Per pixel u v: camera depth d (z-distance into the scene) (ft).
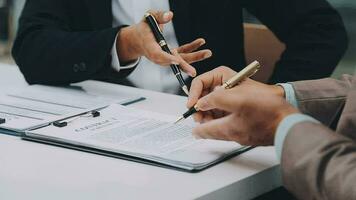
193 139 3.22
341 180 2.25
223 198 2.68
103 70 4.63
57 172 2.78
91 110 3.75
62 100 4.18
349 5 7.35
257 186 2.88
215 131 2.90
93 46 4.58
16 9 12.82
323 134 2.40
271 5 5.96
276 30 6.02
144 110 3.81
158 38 4.16
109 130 3.32
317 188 2.31
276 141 2.52
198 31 5.69
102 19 5.69
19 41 5.18
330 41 5.78
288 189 2.47
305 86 3.38
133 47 4.41
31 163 2.89
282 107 2.63
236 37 5.91
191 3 5.66
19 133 3.32
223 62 5.82
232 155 3.06
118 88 4.72
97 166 2.87
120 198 2.49
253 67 3.32
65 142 3.14
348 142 2.38
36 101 4.12
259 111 2.64
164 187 2.63
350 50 6.95
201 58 4.16
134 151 2.97
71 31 5.64
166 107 4.11
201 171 2.84
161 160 2.89
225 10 5.77
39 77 4.80
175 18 5.58
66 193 2.53
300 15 5.89
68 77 4.69
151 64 5.59
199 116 3.27
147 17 4.27
